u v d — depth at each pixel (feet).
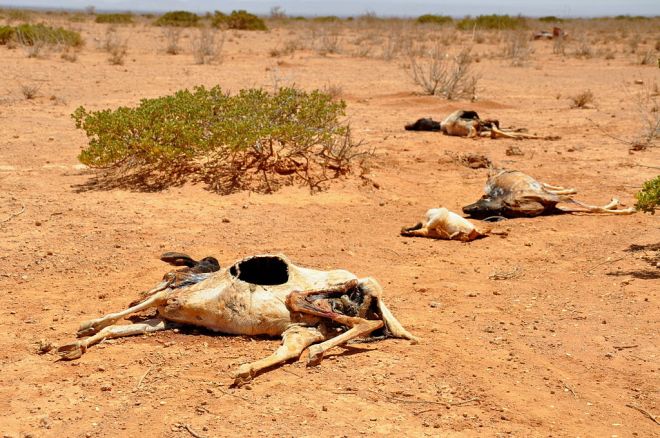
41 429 17.03
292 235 31.71
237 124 38.06
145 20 203.82
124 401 18.17
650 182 29.76
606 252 30.14
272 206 35.58
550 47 137.80
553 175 43.42
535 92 77.97
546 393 18.85
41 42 100.63
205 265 23.70
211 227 32.35
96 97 65.92
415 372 19.61
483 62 106.32
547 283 26.81
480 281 27.07
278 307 21.01
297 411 17.60
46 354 20.72
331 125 42.11
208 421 17.20
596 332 22.47
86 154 38.29
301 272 21.81
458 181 41.96
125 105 61.87
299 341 20.16
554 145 51.44
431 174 43.21
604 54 120.37
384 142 50.85
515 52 109.40
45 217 33.09
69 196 36.27
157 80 77.97
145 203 35.37
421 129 55.31
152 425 17.10
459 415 17.62
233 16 167.32
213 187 37.81
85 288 25.70
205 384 18.86
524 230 33.45
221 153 39.19
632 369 20.15
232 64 95.50
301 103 41.19
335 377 19.24
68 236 30.78
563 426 17.33
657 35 175.73
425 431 16.90
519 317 23.68
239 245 30.22
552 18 248.93
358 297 21.48
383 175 42.01
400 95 71.97
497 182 36.42
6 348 21.08
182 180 38.70
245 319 21.12
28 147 45.98
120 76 80.02
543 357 20.86
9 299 24.68
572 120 61.36
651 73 95.66
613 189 40.63
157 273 27.12
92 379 19.25
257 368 19.01
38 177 39.52
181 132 38.24
